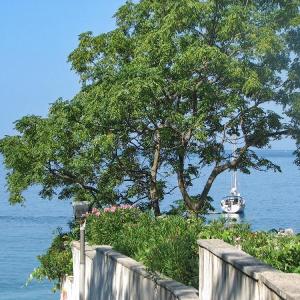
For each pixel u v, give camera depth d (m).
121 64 34.38
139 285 18.16
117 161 35.38
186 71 31.58
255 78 31.36
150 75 30.67
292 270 12.71
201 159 34.94
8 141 34.91
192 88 32.25
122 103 31.02
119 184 36.22
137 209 27.88
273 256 14.10
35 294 67.25
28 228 127.25
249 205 157.38
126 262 19.62
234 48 32.62
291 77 33.50
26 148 34.47
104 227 27.08
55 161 34.94
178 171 34.56
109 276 21.61
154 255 18.03
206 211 33.56
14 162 34.25
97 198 36.06
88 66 35.31
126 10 35.44
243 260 11.79
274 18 34.00
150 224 24.69
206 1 31.64
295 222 113.69
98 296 23.28
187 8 31.38
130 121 33.28
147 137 34.94
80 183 35.97
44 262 33.06
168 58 31.58
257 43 31.91
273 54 31.98
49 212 166.25
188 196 34.69
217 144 34.44
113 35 34.44
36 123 35.47
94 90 32.75
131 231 24.03
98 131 33.41
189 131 33.25
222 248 13.27
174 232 20.95
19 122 35.38
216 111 33.28
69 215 155.62
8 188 35.00
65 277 31.75
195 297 14.66
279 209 145.12
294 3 33.69
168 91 32.59
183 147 33.47
